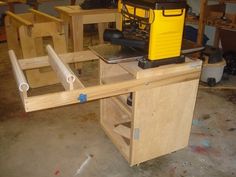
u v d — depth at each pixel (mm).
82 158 1798
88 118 2246
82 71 3145
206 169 1728
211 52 2752
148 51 1373
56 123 2168
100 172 1683
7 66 3223
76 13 2680
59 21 2578
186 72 1529
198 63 1545
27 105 1145
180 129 1756
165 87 1515
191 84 1608
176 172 1694
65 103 1219
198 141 1986
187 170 1715
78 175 1657
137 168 1718
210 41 3564
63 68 1295
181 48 1479
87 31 4602
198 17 3045
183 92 1607
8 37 2834
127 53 1448
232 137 2041
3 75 2982
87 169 1706
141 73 1378
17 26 2637
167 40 1347
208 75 2791
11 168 1696
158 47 1345
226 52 3191
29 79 2670
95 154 1836
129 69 1426
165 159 1804
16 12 4441
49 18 2678
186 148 1909
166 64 1442
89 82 2883
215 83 2834
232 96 2639
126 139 1811
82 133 2051
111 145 1926
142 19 1309
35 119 2209
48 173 1666
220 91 2729
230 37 3150
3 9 4172
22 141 1942
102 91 1289
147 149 1684
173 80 1507
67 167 1719
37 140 1958
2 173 1654
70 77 1202
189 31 3109
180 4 1262
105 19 2836
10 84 2785
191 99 1673
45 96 1167
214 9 3010
